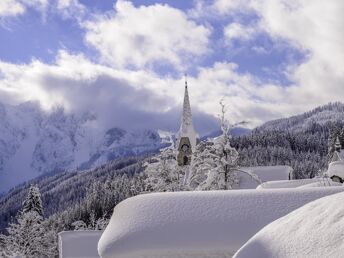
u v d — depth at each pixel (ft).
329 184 81.51
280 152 443.32
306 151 496.23
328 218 14.88
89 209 322.55
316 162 438.81
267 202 45.62
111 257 41.11
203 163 104.53
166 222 43.34
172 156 126.82
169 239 41.57
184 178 123.34
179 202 46.50
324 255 13.19
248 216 43.60
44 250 190.80
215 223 42.93
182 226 42.83
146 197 48.55
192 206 45.57
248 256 16.01
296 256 13.98
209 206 45.37
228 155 98.37
